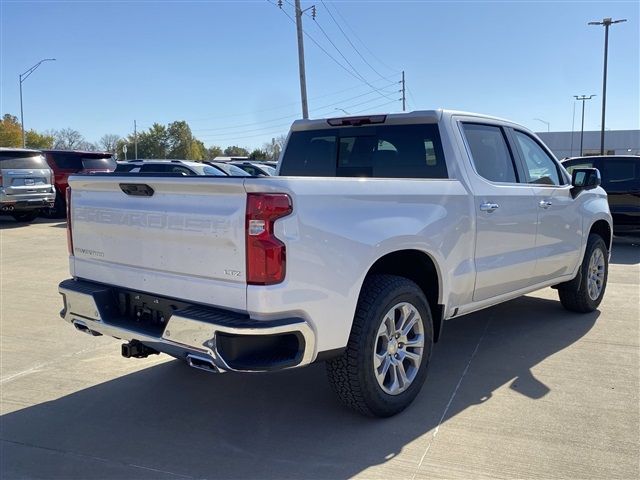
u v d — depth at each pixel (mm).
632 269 9336
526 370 4688
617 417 3820
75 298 3900
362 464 3275
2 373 4746
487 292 4711
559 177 5777
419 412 3926
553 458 3305
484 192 4535
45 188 15500
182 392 4355
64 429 3758
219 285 3178
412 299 3854
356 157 5031
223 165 16094
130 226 3621
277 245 3035
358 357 3527
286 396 4254
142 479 3162
